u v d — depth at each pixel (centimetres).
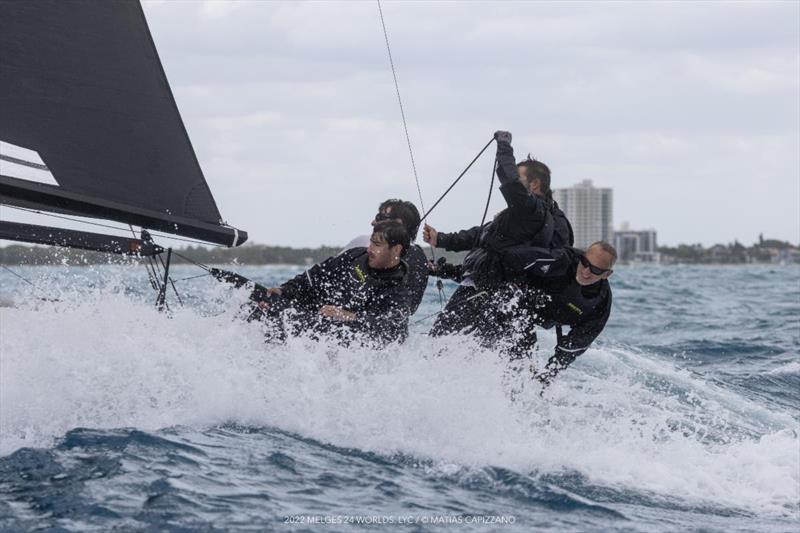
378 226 1294
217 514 892
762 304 4644
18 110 1212
